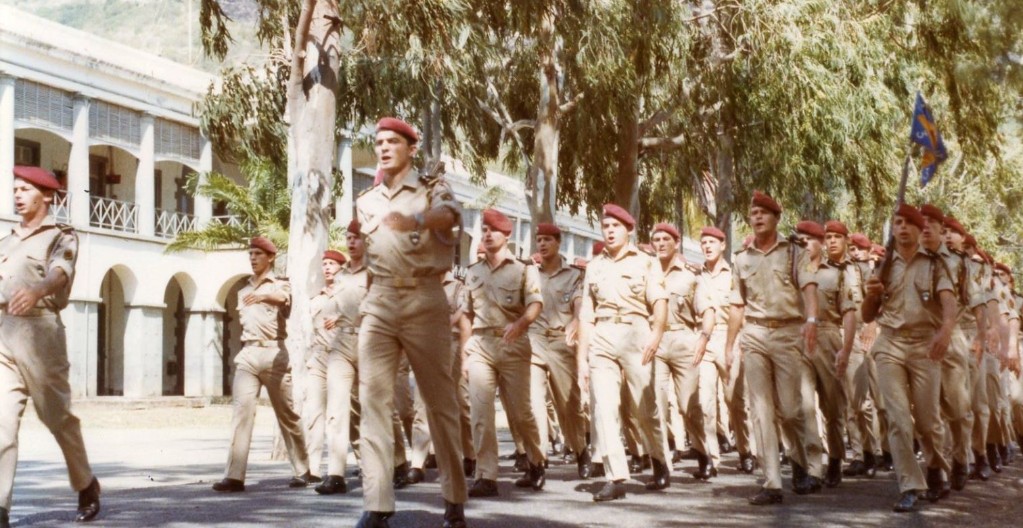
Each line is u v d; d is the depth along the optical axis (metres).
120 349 41.03
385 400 7.13
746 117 22.64
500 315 9.99
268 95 19.16
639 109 23.48
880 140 24.19
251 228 30.53
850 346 10.65
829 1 22.38
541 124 22.48
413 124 21.42
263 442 21.00
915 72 25.11
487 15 19.89
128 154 40.72
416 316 7.11
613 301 9.70
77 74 34.72
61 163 38.88
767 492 9.44
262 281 10.29
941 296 9.19
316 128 15.01
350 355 10.02
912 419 9.37
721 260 13.04
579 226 62.56
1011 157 30.75
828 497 9.98
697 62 22.88
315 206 14.98
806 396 10.66
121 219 39.50
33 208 7.81
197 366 40.84
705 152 25.12
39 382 7.71
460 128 24.78
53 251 7.79
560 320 11.41
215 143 19.81
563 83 23.89
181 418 29.92
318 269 14.95
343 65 19.86
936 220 9.70
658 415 10.23
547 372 11.29
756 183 23.64
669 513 8.75
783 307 9.77
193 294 40.97
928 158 11.06
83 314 35.38
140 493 10.11
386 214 7.14
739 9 21.78
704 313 11.20
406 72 19.86
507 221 10.09
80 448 8.00
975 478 11.99
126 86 36.72
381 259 7.14
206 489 10.47
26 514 8.73
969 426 10.54
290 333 14.84
